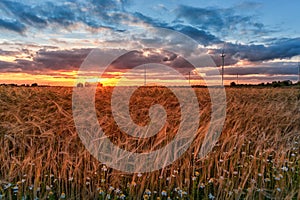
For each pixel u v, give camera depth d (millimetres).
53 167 3777
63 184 3596
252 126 6066
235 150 4391
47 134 4934
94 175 3691
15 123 5414
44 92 9438
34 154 4363
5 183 3340
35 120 5957
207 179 3590
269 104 8070
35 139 5008
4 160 3771
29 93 8898
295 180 3590
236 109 7578
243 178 3391
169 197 3107
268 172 3762
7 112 6117
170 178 3461
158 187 3574
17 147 4688
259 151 4500
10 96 8133
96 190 3262
